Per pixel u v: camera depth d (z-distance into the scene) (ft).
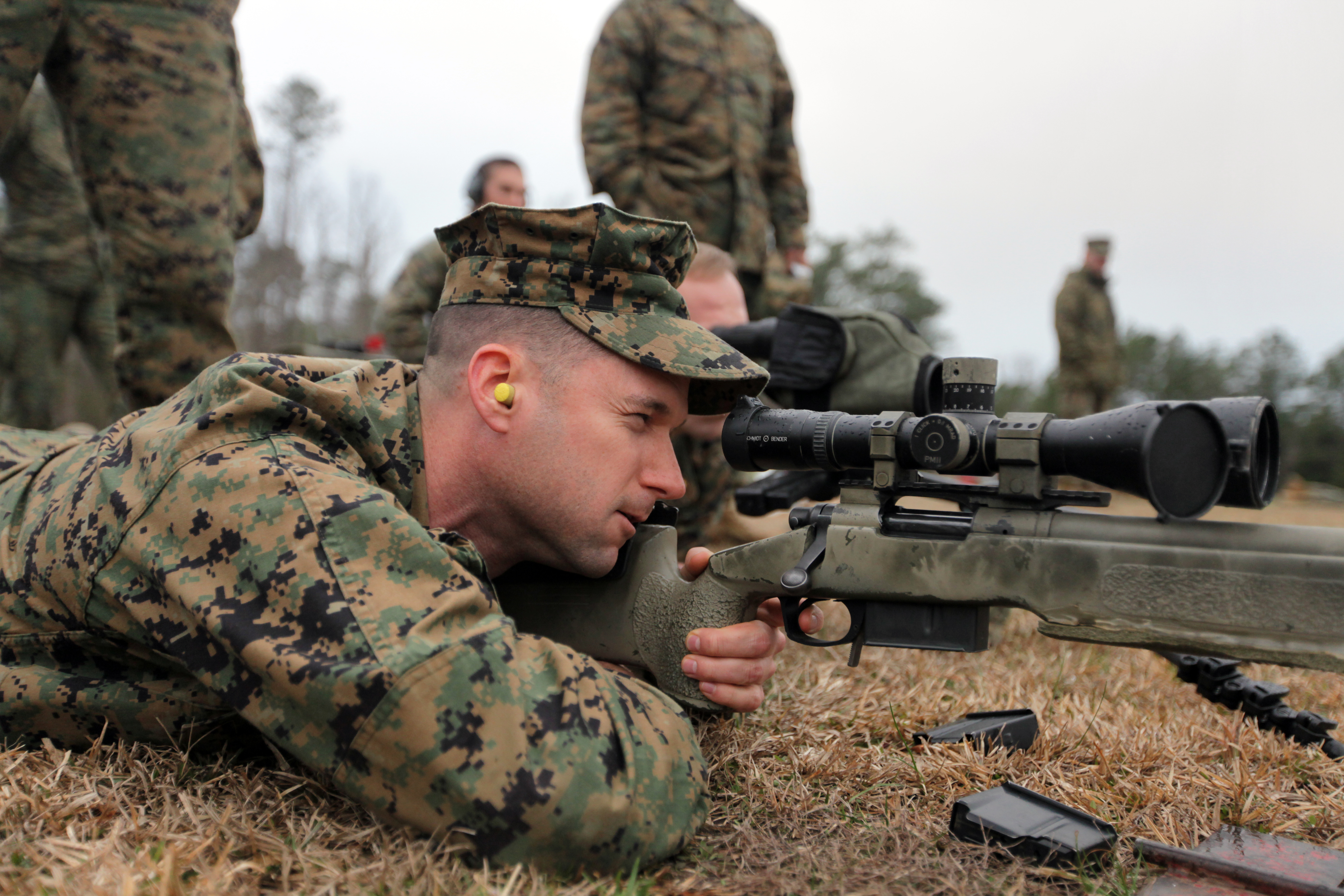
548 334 6.11
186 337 10.68
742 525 16.88
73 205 18.49
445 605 5.06
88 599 5.70
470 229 6.38
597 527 6.29
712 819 5.95
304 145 114.83
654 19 16.75
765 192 18.89
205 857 4.91
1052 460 5.75
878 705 8.40
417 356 22.18
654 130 17.13
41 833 5.04
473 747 4.76
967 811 5.65
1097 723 7.74
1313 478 85.30
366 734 4.79
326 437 5.88
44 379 18.57
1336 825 6.15
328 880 4.68
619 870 4.95
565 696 5.09
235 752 6.24
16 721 6.15
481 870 4.82
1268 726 7.87
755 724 7.72
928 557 6.08
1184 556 5.32
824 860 5.30
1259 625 5.14
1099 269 41.01
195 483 5.35
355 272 114.42
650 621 7.04
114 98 9.91
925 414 10.04
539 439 6.12
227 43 10.78
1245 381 97.45
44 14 9.46
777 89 18.39
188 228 10.30
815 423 6.63
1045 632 5.80
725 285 12.16
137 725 6.02
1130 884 5.09
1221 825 6.08
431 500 6.39
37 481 6.81
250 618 5.01
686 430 11.86
